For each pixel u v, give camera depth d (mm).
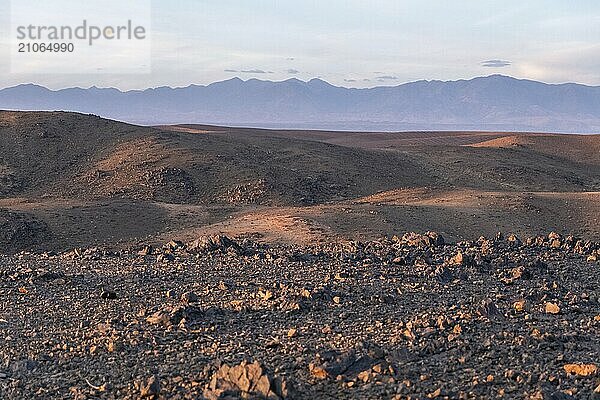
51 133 94750
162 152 85625
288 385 11820
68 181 81125
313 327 16891
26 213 59062
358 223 45375
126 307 19781
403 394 11875
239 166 79500
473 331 15836
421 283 21797
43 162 87250
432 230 45344
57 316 19094
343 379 12664
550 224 49500
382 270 23859
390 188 78875
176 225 57281
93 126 99188
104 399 12805
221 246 28922
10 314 19406
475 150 106812
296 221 45375
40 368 14773
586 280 22953
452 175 90062
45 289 22125
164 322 17547
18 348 16328
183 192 72625
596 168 107750
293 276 23156
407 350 14312
